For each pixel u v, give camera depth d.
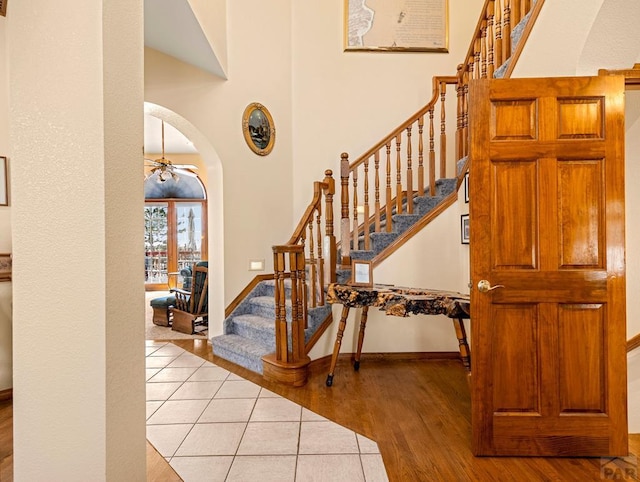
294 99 4.64
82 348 1.03
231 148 4.04
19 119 1.05
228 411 2.47
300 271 3.08
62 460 1.04
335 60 4.67
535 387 1.97
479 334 1.99
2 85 2.72
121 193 1.09
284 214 4.52
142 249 1.19
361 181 4.64
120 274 1.08
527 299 1.97
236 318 3.93
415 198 3.66
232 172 4.04
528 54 2.63
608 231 1.93
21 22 1.05
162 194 8.70
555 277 1.96
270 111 4.40
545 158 1.97
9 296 2.72
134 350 1.15
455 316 2.37
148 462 1.90
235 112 4.07
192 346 4.09
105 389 1.02
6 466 1.80
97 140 1.01
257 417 2.38
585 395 1.95
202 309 4.75
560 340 1.96
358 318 3.51
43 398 1.04
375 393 2.76
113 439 1.05
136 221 1.16
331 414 2.42
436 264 3.46
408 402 2.60
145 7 2.81
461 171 3.36
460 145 3.67
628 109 2.35
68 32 1.03
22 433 1.05
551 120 1.96
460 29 4.73
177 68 3.65
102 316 1.02
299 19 4.65
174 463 1.89
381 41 4.69
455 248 3.46
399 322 3.52
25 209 1.04
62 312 1.03
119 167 1.08
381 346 3.51
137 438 1.16
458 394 2.74
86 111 1.02
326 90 4.66
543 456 1.95
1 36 2.71
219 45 3.74
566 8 2.23
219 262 4.01
